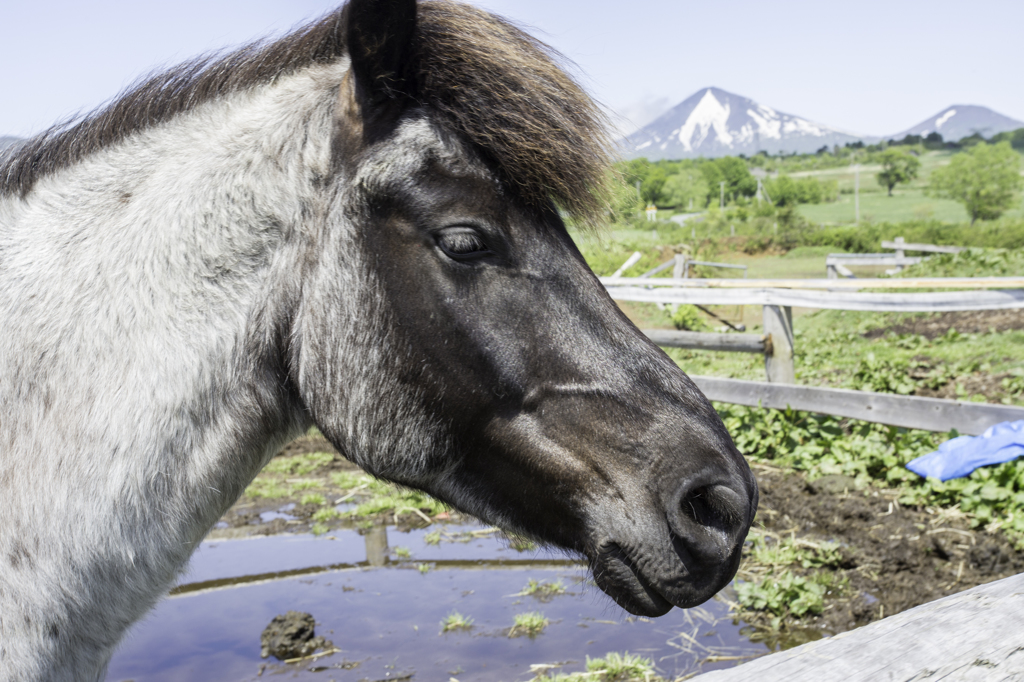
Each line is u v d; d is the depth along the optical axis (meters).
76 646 1.37
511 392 1.48
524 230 1.47
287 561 4.80
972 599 1.35
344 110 1.48
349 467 7.09
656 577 1.44
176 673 3.40
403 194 1.43
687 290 7.55
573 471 1.48
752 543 4.61
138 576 1.39
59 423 1.35
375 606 4.09
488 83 1.44
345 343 1.48
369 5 1.33
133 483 1.34
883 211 61.56
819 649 1.18
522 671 3.34
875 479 5.33
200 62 1.72
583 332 1.50
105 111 1.68
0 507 1.34
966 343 10.14
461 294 1.45
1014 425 4.94
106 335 1.38
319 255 1.49
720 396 6.90
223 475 1.47
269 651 3.57
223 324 1.45
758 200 59.28
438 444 1.51
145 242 1.44
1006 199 52.44
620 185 1.67
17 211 1.57
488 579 4.44
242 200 1.48
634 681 3.18
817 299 6.42
